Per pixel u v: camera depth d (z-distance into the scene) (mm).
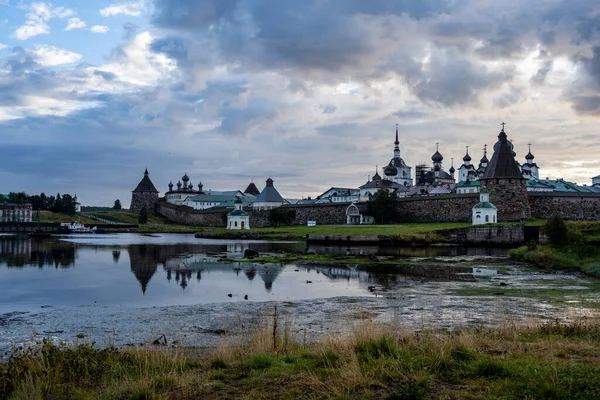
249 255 71000
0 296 38500
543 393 11641
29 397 12828
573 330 19906
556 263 58000
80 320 29469
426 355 14812
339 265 60000
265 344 17688
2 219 198375
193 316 30406
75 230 160375
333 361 15000
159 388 13422
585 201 127938
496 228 96250
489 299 35844
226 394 12672
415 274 51656
